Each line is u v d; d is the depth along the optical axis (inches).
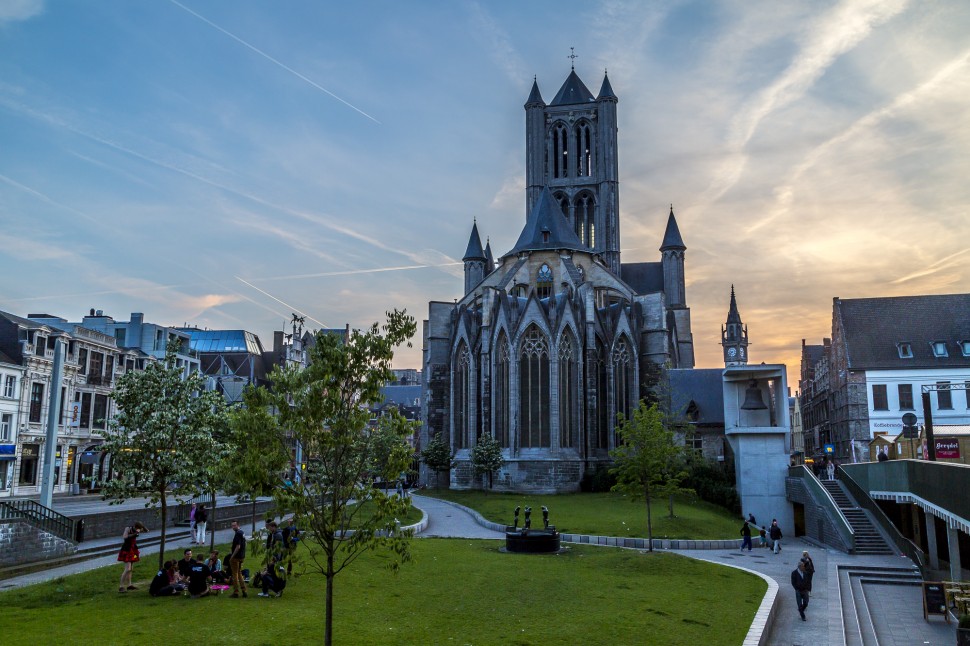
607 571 1338.6
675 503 2546.8
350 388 748.0
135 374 1150.3
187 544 1512.1
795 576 1149.1
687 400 3366.1
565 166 5044.3
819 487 2100.1
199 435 1138.0
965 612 1146.7
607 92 4945.9
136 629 802.8
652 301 3496.6
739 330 5856.3
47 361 2719.0
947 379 3284.9
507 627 912.3
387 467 732.0
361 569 1217.4
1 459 2469.2
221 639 777.6
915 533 1989.4
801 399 5733.3
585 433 3110.2
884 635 1130.0
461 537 1836.9
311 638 804.0
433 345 3661.4
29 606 915.4
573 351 3107.8
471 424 3248.0
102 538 1512.1
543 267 3604.8
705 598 1148.5
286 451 745.6
